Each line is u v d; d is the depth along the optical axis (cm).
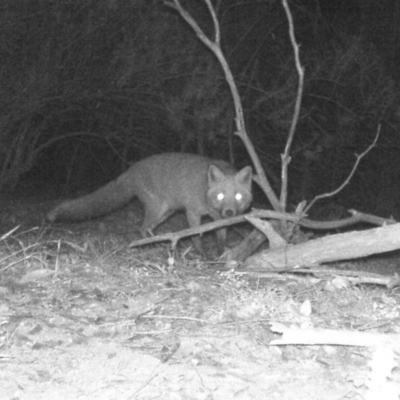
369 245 828
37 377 518
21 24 1425
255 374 540
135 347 577
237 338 602
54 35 1500
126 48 1544
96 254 888
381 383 515
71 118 1738
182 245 1327
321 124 1944
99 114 1714
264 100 1764
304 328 575
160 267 830
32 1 1452
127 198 1341
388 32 1914
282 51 1909
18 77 1501
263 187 1092
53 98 1550
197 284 740
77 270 789
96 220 1541
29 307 656
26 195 1953
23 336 586
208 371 538
